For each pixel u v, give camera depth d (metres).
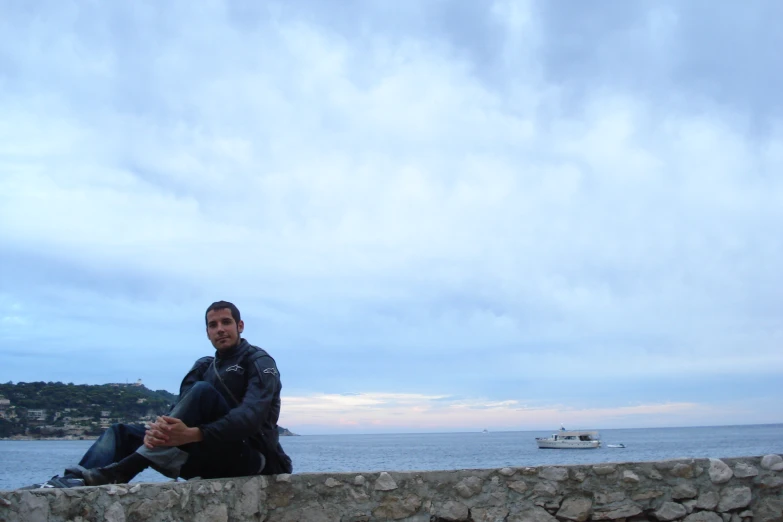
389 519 5.34
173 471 4.91
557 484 5.45
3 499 3.49
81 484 4.41
